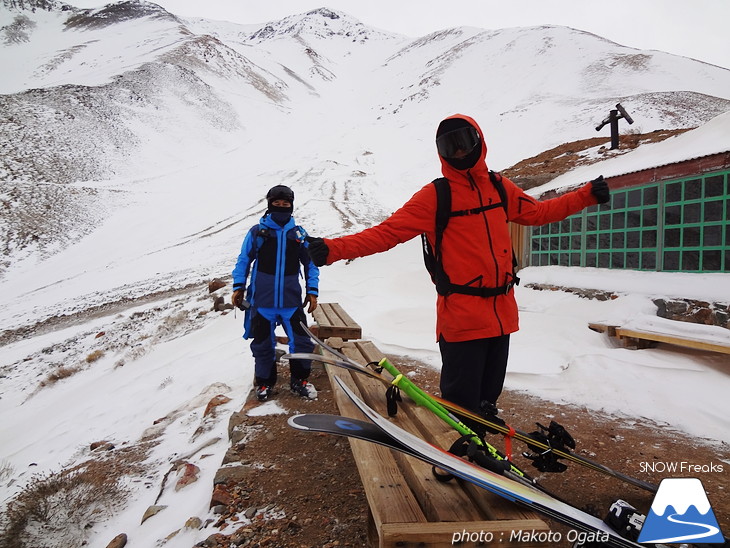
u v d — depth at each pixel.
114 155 53.91
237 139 73.81
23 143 47.53
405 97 95.06
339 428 1.96
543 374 4.91
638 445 3.38
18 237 31.95
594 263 7.79
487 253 2.38
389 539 1.59
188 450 3.98
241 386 5.42
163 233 32.56
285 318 4.52
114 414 6.07
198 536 2.58
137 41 128.38
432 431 2.40
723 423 3.57
